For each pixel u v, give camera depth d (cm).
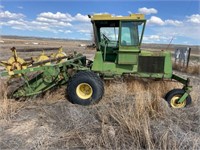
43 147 438
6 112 566
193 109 652
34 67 695
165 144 430
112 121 541
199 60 2473
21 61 741
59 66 698
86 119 554
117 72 742
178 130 502
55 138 468
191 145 449
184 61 1631
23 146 438
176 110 643
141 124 509
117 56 737
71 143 457
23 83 747
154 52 739
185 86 685
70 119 548
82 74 669
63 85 752
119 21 719
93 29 762
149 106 589
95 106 644
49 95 719
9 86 780
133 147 443
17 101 670
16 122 537
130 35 720
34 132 489
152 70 739
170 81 771
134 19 711
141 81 788
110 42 761
